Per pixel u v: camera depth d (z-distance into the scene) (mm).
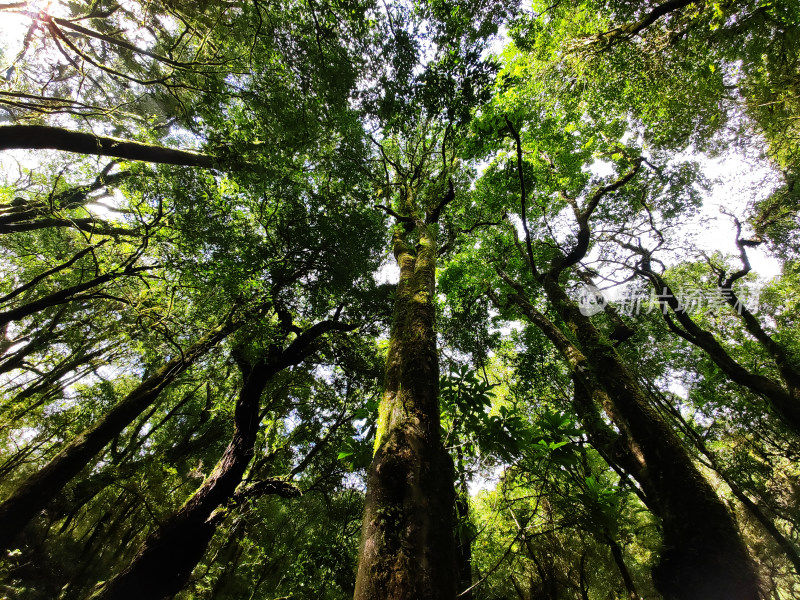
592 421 5438
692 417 10586
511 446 3061
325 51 4930
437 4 4551
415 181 7797
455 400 3389
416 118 5148
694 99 6766
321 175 7285
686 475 3432
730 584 2590
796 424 6785
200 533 6312
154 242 6512
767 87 6035
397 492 1687
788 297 10992
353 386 10578
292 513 12312
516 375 9859
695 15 5152
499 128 5430
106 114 5961
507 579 8570
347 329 9125
